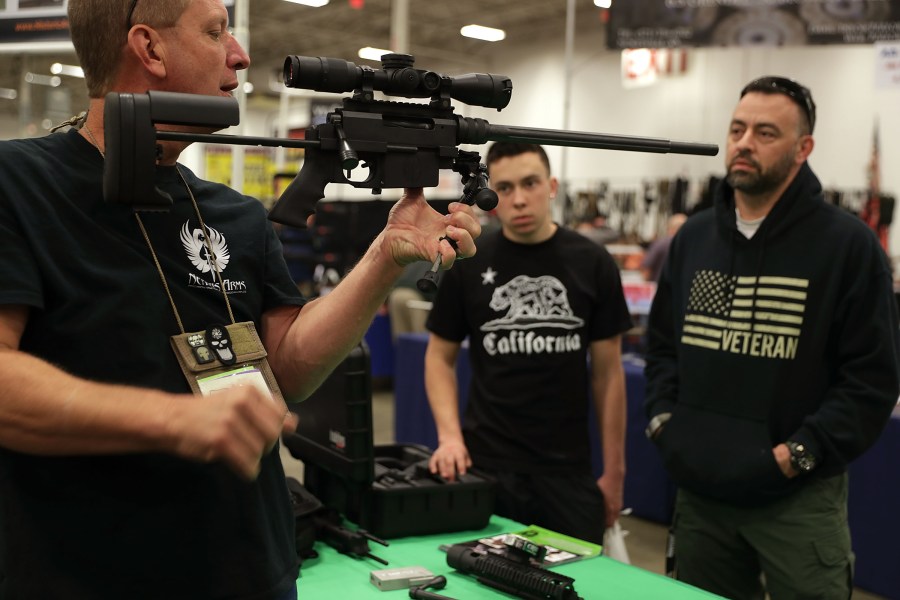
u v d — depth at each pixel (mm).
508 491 2008
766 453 1806
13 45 2389
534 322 2057
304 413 1936
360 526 1779
